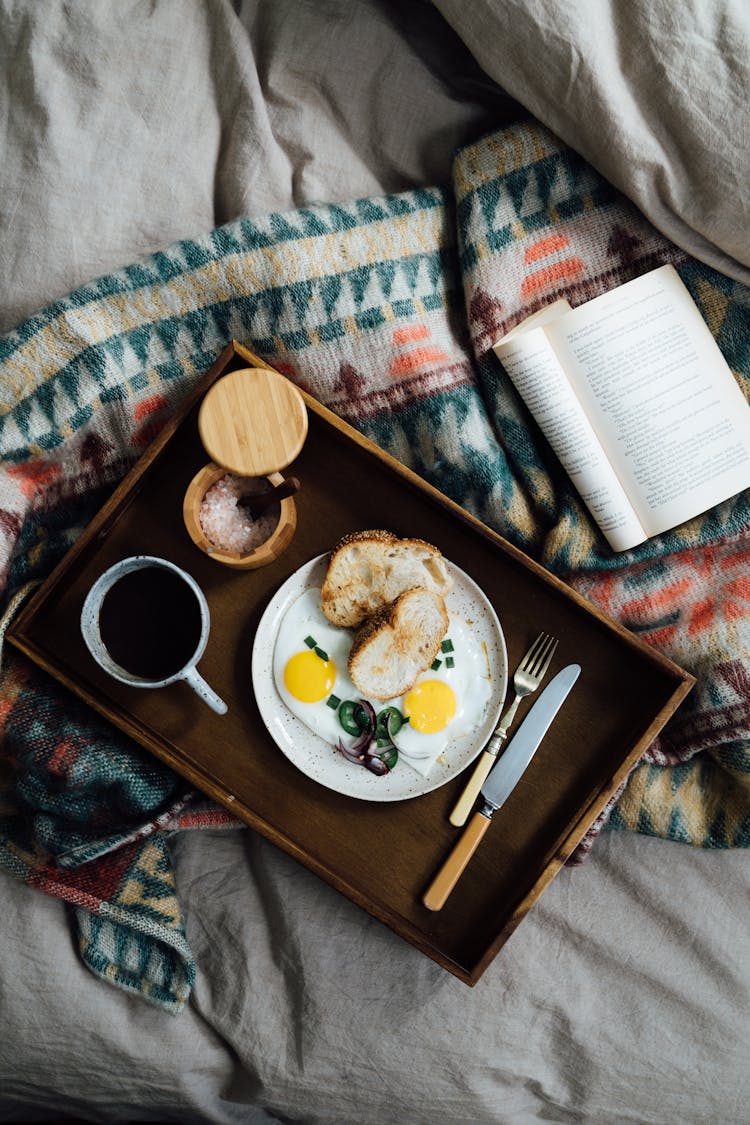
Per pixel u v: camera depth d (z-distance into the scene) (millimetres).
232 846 1274
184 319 1221
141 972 1243
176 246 1205
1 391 1202
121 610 1132
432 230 1248
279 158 1244
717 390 1199
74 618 1193
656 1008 1244
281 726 1173
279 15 1225
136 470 1172
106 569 1196
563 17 1139
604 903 1258
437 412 1215
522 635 1190
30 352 1198
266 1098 1254
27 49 1216
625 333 1196
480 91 1248
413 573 1168
